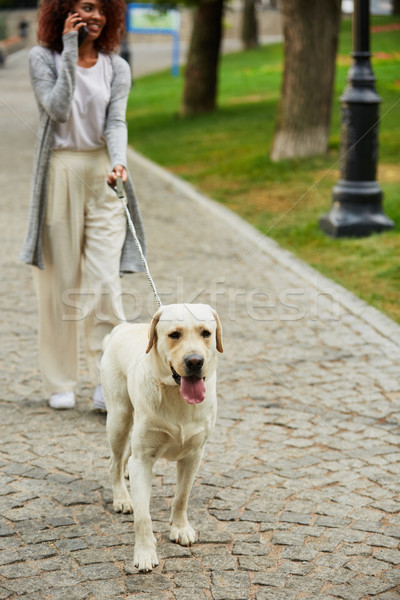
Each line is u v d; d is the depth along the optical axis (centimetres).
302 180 1214
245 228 1000
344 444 458
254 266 856
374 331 665
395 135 1388
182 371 310
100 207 476
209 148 1614
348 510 384
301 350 623
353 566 336
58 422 484
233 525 370
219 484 409
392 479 416
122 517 378
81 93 458
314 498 395
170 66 3688
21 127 2036
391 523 372
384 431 477
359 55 925
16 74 3331
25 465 427
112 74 472
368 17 920
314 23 1304
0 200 1193
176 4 1847
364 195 951
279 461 436
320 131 1348
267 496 397
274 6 5331
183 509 356
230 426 482
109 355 379
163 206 1159
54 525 368
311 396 530
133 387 346
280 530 365
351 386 549
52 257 482
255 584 322
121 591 317
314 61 1309
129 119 2156
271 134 1689
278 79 2681
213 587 320
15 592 314
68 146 464
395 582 325
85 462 433
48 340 499
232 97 2341
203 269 838
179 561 340
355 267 841
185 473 352
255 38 3869
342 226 944
